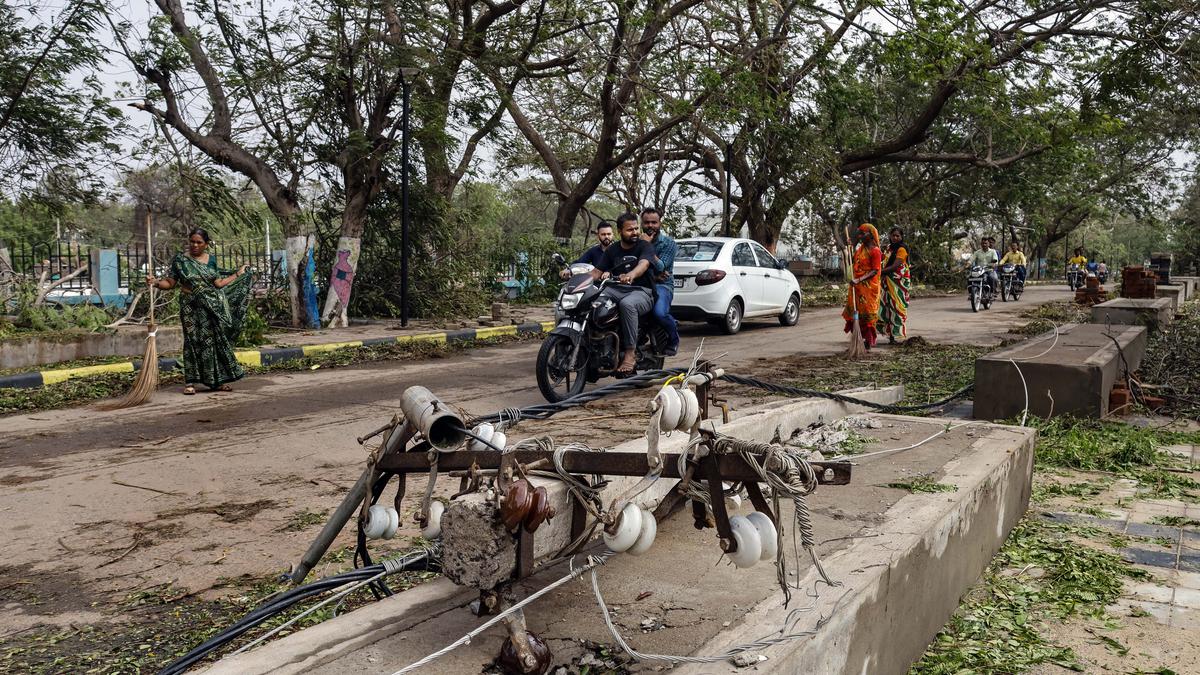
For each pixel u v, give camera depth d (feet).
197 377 29.84
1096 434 21.97
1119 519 15.84
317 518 15.88
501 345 45.88
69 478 18.85
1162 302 48.67
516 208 146.92
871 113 84.17
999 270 80.84
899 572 9.56
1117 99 55.93
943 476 13.19
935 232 116.67
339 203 53.98
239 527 15.43
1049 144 61.46
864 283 38.65
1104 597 12.10
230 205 51.85
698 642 7.99
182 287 29.68
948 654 10.44
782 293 54.13
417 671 7.28
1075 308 70.69
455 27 56.80
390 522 9.16
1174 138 77.92
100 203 49.70
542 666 7.29
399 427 8.91
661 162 84.23
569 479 8.25
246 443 22.12
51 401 28.30
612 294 27.73
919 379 32.04
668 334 29.99
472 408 26.91
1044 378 23.50
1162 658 10.29
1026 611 11.70
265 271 53.57
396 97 53.06
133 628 11.37
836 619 8.02
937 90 79.25
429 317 57.00
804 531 7.39
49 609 12.02
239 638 10.90
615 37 68.49
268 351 38.37
